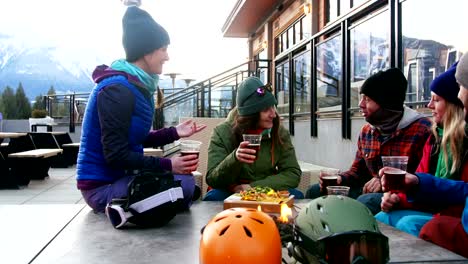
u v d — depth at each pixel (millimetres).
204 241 1282
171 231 1992
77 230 2021
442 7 4117
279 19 13031
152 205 2020
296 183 3436
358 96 5988
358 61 6000
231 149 3518
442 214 2357
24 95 29172
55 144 11500
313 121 7738
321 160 7496
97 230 2018
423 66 4449
